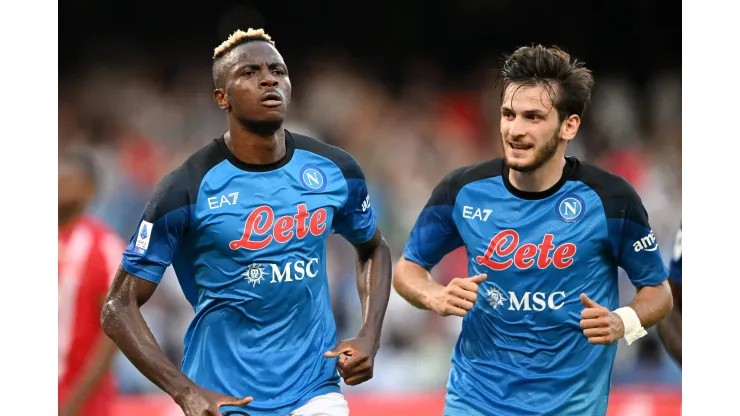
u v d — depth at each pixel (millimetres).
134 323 17469
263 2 62281
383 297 19469
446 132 57938
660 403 31375
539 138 18719
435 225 20172
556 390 19359
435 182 54562
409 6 63844
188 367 18469
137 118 55438
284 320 18203
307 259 18266
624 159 56156
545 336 19375
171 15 60781
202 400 16766
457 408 19797
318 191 18422
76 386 23906
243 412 17969
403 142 56281
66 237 24516
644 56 63188
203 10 61500
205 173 17969
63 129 54969
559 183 19359
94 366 24062
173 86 58562
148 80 58625
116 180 50156
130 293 17688
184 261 18547
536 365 19391
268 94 17562
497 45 64250
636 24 63250
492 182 19703
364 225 19438
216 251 17953
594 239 19203
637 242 19328
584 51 63781
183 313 41281
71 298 24078
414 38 64000
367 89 60562
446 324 41844
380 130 57562
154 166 52625
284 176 18250
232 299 18016
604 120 58500
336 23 63562
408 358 40906
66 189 24391
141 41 60500
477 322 19766
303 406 18094
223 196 17922
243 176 18062
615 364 39438
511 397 19438
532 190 19359
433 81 62219
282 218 18078
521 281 19344
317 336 18469
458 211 19859
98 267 24203
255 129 17781
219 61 18062
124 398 32812
